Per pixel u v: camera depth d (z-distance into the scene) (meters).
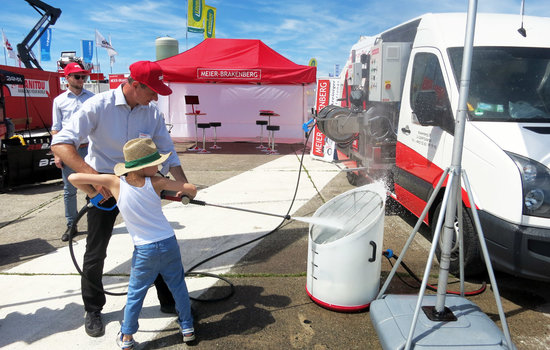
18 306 3.29
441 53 4.09
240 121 13.76
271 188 7.15
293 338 2.83
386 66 5.27
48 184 7.56
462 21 4.29
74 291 3.52
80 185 2.56
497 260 3.15
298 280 3.67
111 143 2.87
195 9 17.17
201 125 11.60
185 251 4.38
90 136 2.87
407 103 4.71
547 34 4.15
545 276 2.94
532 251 2.94
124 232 4.94
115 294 3.02
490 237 3.16
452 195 2.59
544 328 2.94
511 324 2.98
